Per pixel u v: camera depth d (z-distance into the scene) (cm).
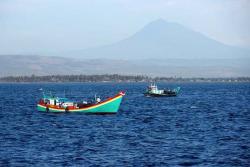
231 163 7300
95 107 14012
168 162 7362
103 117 13675
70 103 14400
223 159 7556
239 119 13738
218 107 18638
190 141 9294
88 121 12694
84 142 9144
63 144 8912
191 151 8194
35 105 19838
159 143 9031
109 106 13988
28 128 11475
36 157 7681
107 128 11306
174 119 13725
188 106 19225
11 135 10231
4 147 8612
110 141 9269
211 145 8800
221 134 10312
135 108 18000
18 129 11312
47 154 7912
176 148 8488
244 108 18088
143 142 9144
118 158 7612
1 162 7338
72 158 7606
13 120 13412
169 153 8019
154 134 10306
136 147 8575
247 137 9825
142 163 7288
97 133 10444
